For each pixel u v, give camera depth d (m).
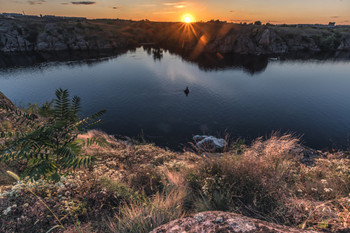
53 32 111.38
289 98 41.16
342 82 53.06
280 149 3.94
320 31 126.19
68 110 3.63
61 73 62.91
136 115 31.62
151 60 87.44
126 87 48.84
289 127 27.91
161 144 21.44
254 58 91.62
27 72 63.09
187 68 72.12
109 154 6.01
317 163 4.72
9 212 2.43
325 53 103.38
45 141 3.39
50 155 3.40
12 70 64.88
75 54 99.75
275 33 112.50
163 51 117.44
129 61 84.62
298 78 58.00
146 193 3.30
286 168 3.42
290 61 83.12
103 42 123.81
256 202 2.37
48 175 3.12
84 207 2.71
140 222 2.18
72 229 2.27
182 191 3.01
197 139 18.45
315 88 48.09
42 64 75.25
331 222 1.80
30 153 3.14
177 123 28.53
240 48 106.50
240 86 50.31
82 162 3.01
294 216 2.06
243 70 68.94
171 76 60.25
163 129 26.27
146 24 180.75
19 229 2.22
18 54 95.31
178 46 139.00
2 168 3.65
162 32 172.50
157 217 2.21
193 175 3.51
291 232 0.97
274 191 2.47
